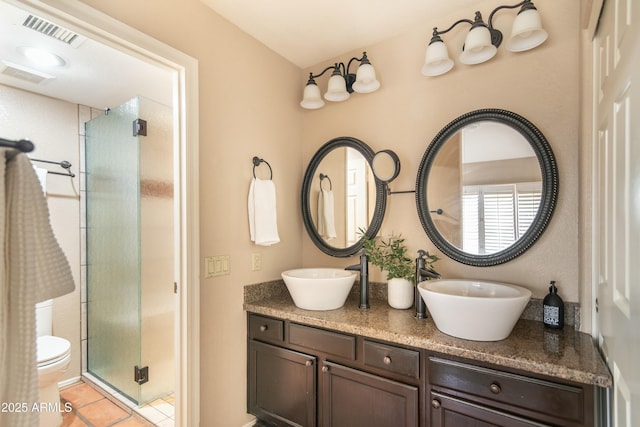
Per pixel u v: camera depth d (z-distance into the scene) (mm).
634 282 785
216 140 1683
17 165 679
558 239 1458
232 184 1768
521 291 1354
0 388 642
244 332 1820
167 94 2395
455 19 1728
